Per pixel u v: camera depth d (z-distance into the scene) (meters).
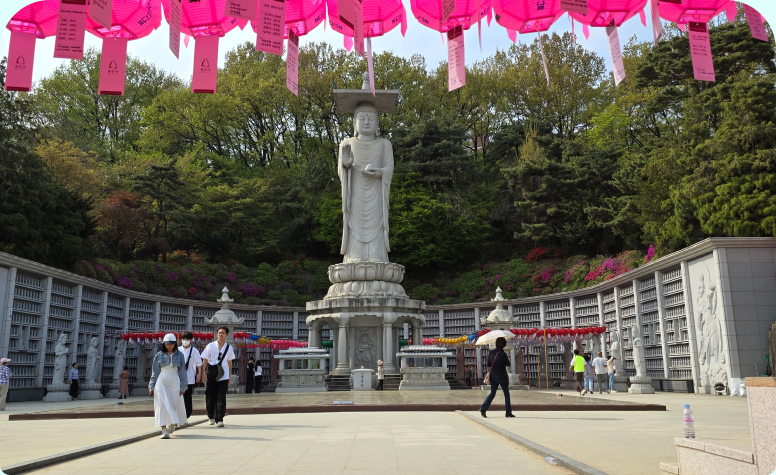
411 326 33.31
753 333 23.42
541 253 46.25
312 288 48.66
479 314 42.84
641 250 39.41
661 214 34.47
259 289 46.47
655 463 6.89
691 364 26.27
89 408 17.48
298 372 29.09
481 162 58.00
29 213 29.59
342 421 13.25
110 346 32.78
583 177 44.22
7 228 27.77
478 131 63.50
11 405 23.06
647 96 46.19
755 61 35.62
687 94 38.19
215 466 6.94
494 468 6.69
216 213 50.22
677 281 27.86
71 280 28.91
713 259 24.55
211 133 61.84
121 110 64.56
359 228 33.22
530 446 8.18
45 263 29.81
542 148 49.62
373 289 31.77
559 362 38.19
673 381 27.62
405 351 29.36
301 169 56.69
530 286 44.22
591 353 34.72
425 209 49.53
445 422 12.85
